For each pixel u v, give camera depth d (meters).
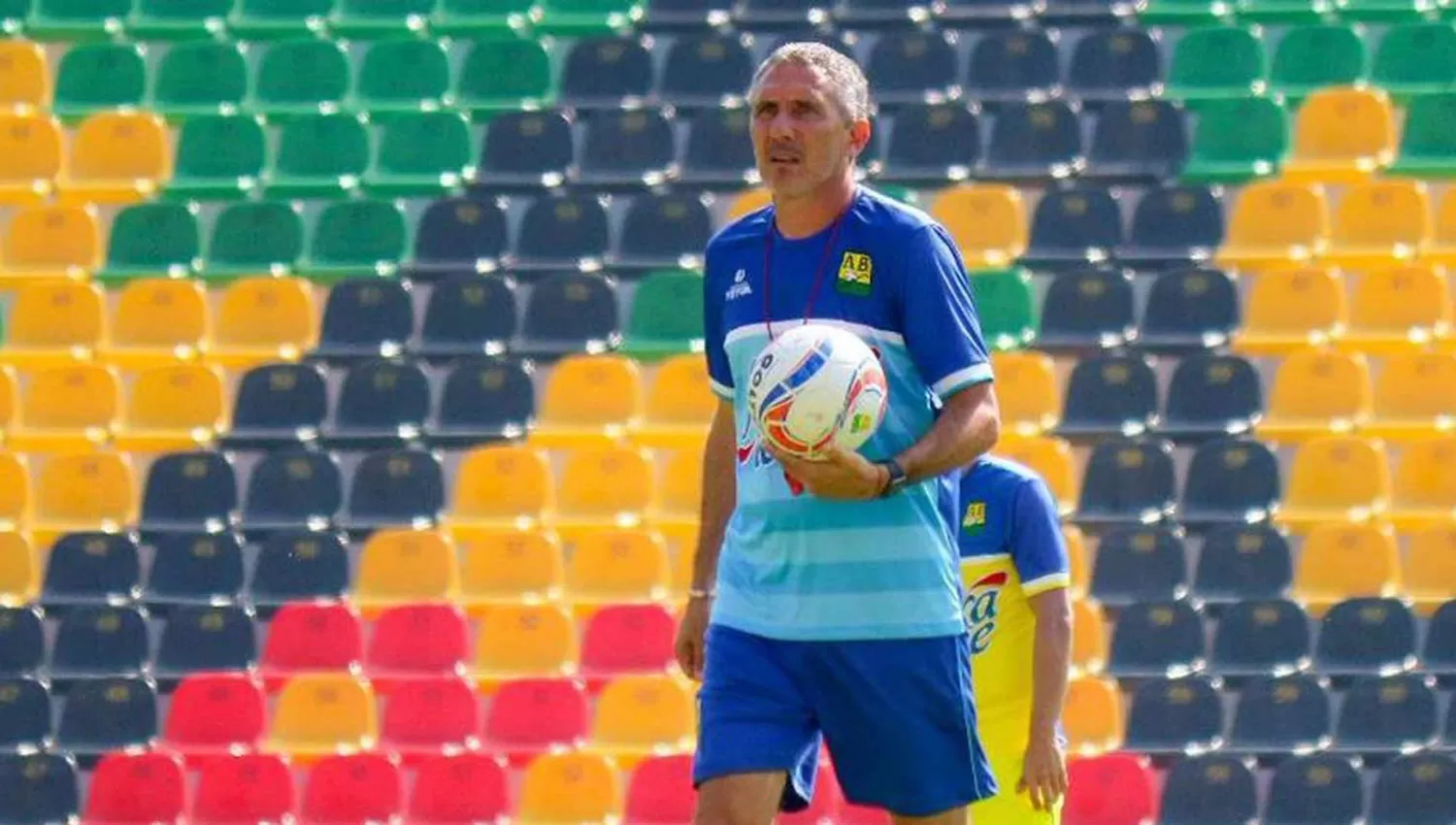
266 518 44.53
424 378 46.06
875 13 51.81
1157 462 43.03
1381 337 45.72
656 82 51.94
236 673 41.78
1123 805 37.62
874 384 16.36
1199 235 47.47
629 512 44.47
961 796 17.62
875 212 17.17
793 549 17.11
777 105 16.91
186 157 51.44
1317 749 38.69
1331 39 51.19
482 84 52.34
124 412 47.00
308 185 50.50
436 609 42.31
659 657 41.69
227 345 48.06
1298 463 43.41
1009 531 23.28
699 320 47.12
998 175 48.59
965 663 17.58
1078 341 45.75
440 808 39.19
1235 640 40.34
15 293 49.06
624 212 49.12
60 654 42.28
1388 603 40.47
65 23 54.16
